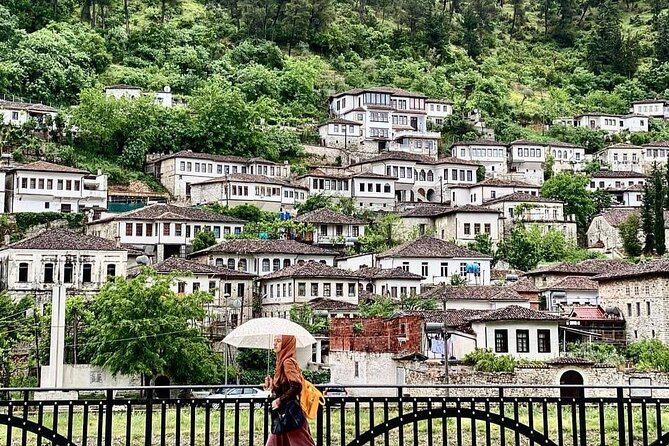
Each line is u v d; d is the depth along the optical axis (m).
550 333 74.31
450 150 181.50
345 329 75.56
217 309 98.75
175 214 118.44
